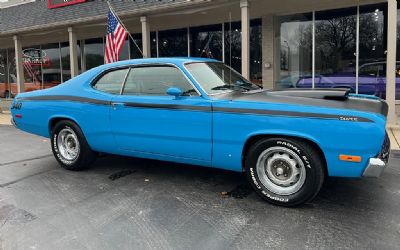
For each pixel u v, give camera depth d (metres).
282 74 12.03
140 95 4.82
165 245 3.23
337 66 11.16
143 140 4.77
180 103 4.39
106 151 5.27
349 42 10.91
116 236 3.42
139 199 4.35
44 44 18.20
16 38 15.38
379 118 3.59
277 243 3.23
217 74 4.80
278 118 3.85
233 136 4.11
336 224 3.57
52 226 3.67
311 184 3.83
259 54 12.34
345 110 3.66
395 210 3.88
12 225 3.71
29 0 15.33
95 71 5.34
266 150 4.01
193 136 4.35
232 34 12.96
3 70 19.89
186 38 14.00
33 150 7.35
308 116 3.74
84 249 3.20
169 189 4.67
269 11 11.31
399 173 5.14
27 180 5.22
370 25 10.56
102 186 4.86
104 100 5.04
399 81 10.12
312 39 11.45
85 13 12.95
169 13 11.30
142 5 11.26
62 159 5.67
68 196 4.52
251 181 4.15
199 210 3.98
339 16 10.97
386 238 3.27
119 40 9.54
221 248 3.16
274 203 4.04
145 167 5.71
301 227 3.52
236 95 4.36
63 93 5.51
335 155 3.68
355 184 4.69
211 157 4.32
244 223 3.64
